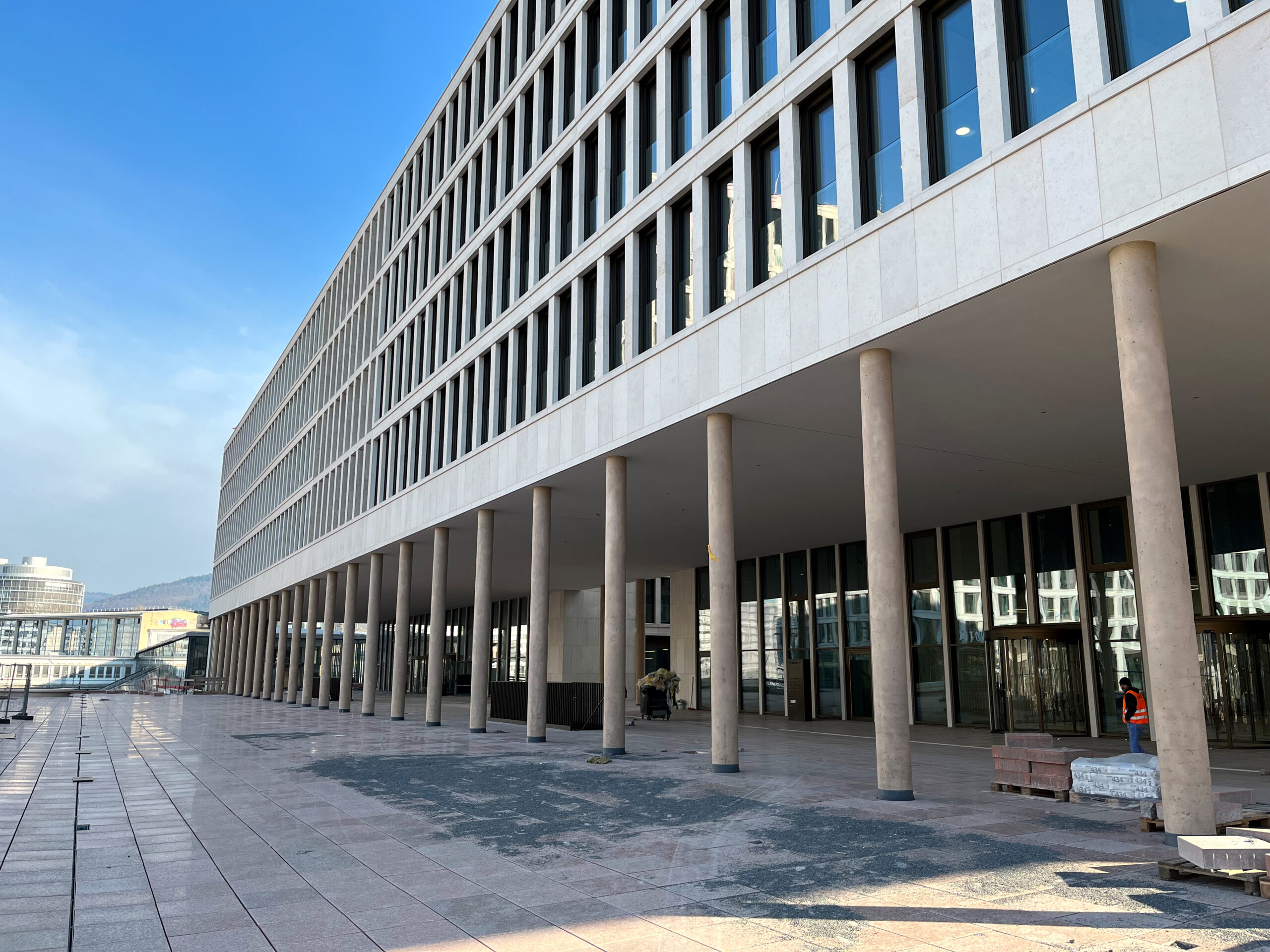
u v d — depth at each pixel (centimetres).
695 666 3747
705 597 3744
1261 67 805
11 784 1334
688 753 1817
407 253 3472
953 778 1341
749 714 3306
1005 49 1092
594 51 2159
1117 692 2153
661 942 556
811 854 802
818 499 2286
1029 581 2384
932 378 1366
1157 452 873
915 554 2756
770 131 1515
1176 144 864
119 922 616
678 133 1788
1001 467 1923
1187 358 1293
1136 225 892
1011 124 1080
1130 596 2155
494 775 1425
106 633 13175
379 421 3528
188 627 13062
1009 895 650
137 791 1258
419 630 6819
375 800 1170
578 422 1953
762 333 1412
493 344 2489
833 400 1475
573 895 673
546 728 2588
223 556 7194
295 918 623
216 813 1069
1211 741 1912
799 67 1413
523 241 2442
